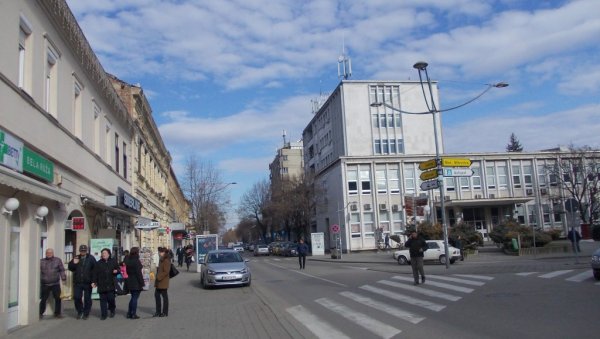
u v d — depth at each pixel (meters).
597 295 12.56
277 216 72.50
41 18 14.45
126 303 16.59
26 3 13.27
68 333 10.64
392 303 13.12
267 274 28.91
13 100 12.07
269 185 94.25
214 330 10.46
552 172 56.16
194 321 11.88
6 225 10.48
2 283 10.22
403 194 57.25
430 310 11.56
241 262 21.97
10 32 12.11
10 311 11.24
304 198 65.00
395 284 18.16
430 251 30.16
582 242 44.06
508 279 17.80
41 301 13.14
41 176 13.55
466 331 8.91
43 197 12.83
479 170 59.00
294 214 67.38
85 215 18.84
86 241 18.84
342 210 57.56
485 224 57.44
